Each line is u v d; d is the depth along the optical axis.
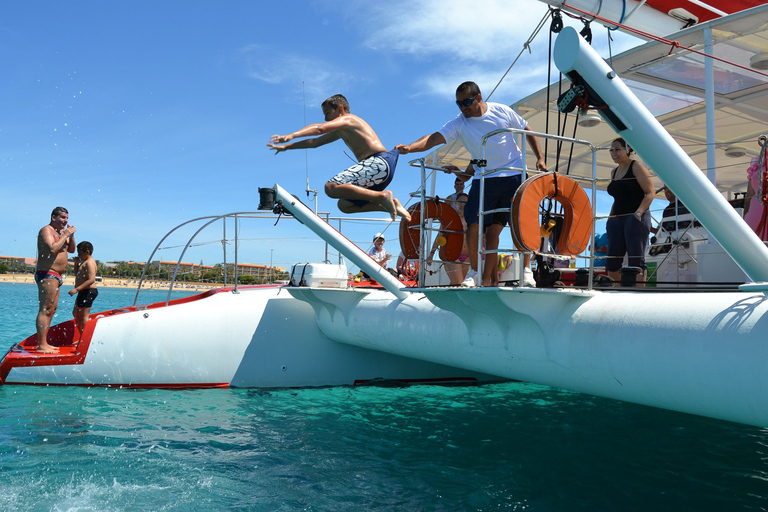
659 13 5.98
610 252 5.37
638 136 2.76
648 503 3.43
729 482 3.78
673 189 2.83
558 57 2.84
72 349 6.95
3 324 14.68
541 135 3.75
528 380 4.12
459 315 4.39
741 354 2.57
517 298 3.65
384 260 8.39
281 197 5.27
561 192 3.66
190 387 6.59
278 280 7.87
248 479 3.75
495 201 4.41
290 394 6.43
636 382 3.13
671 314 3.01
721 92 6.70
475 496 3.50
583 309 3.59
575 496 3.52
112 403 5.77
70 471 3.81
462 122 4.60
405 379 7.22
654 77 6.39
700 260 4.92
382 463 4.10
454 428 5.05
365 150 4.66
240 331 6.80
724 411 2.73
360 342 6.24
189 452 4.29
